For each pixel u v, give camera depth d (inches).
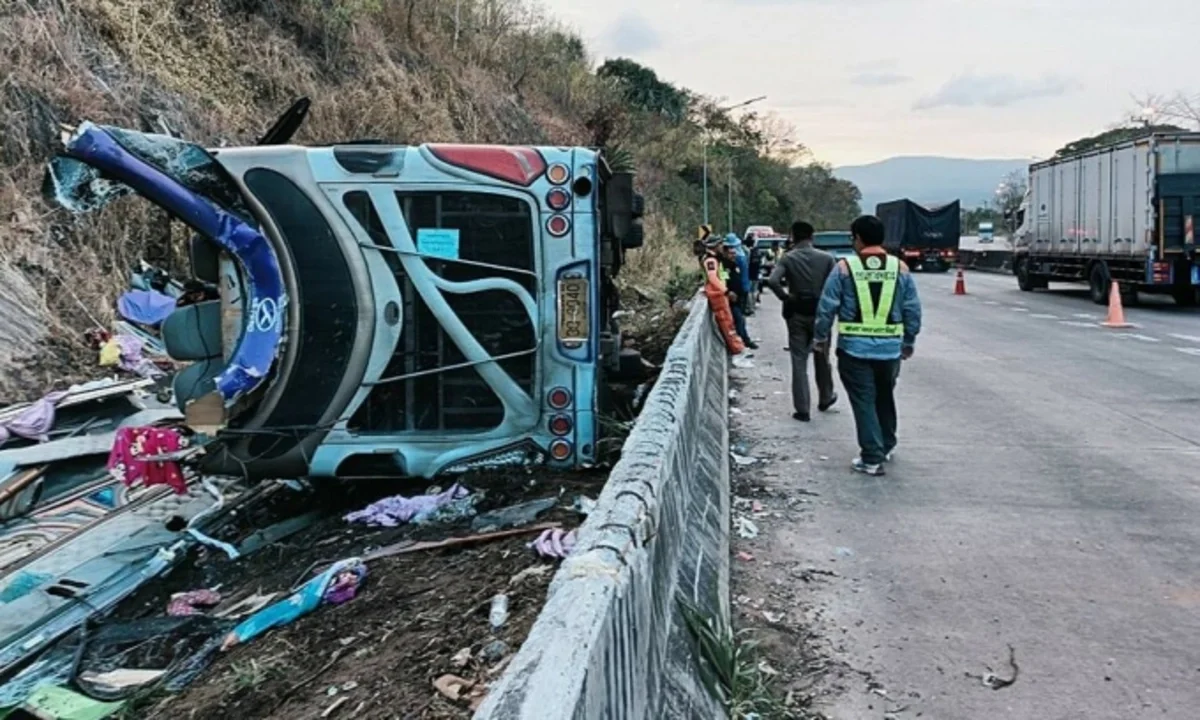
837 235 994.1
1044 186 1098.7
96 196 255.8
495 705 84.7
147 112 530.3
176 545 255.3
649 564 137.2
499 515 241.4
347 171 253.0
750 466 335.9
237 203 251.3
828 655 189.6
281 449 257.3
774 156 3447.3
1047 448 351.3
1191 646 191.0
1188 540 250.8
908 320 325.7
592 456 265.9
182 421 266.5
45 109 470.0
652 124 2193.7
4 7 486.6
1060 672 181.3
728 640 172.1
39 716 181.2
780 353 629.9
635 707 115.2
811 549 250.2
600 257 287.1
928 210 1760.6
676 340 348.8
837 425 402.0
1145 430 377.1
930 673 181.8
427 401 262.7
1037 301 1010.1
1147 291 934.4
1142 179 848.3
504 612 178.2
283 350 253.8
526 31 1358.3
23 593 226.8
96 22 543.5
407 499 256.1
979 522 269.7
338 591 204.5
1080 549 246.4
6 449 285.4
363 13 852.0
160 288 376.2
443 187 255.1
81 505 271.6
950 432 381.4
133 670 197.5
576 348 263.1
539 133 1157.1
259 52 682.8
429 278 256.4
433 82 922.7
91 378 393.7
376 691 158.7
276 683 172.6
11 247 417.1
